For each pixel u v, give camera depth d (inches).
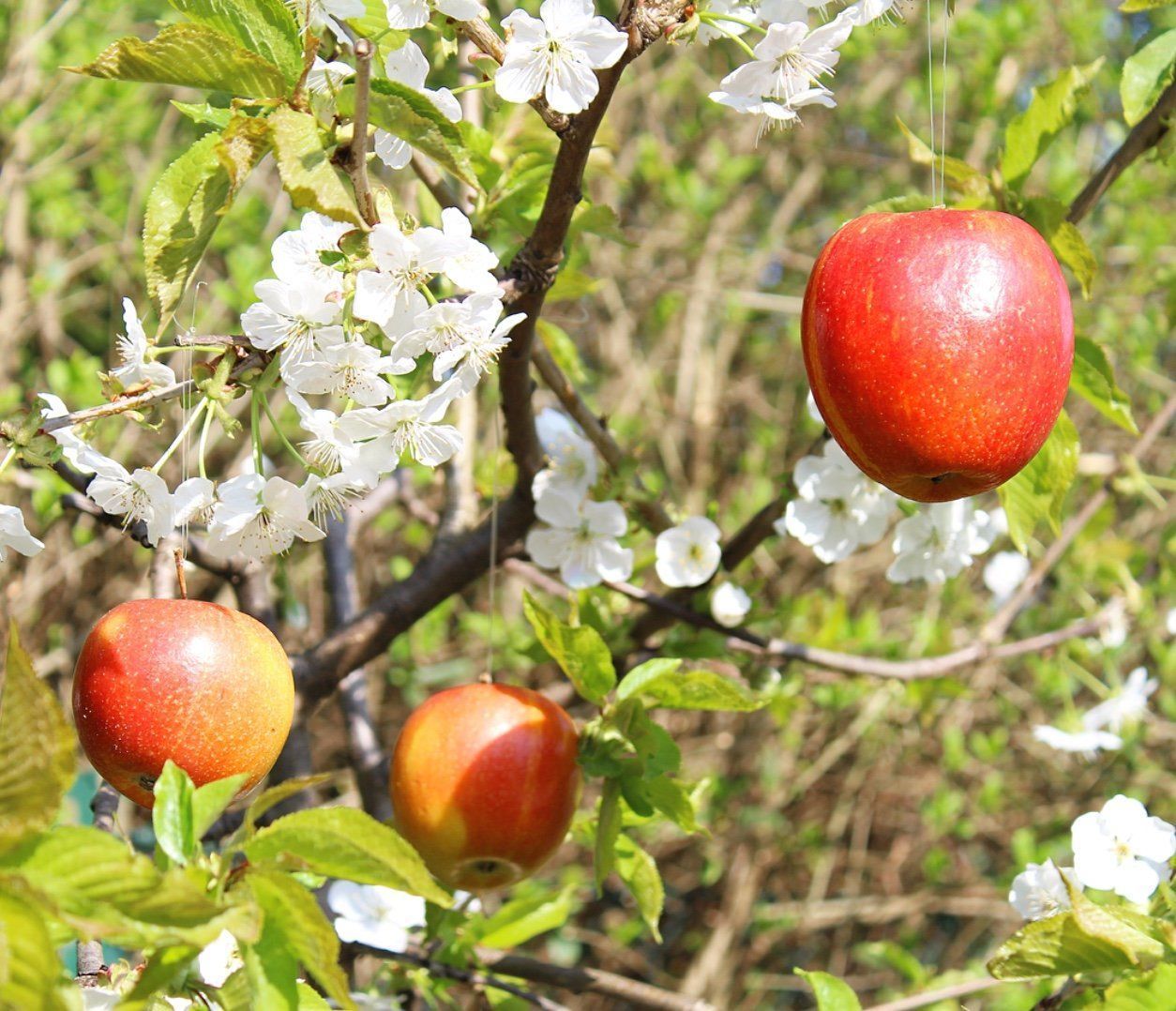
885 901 86.2
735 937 87.7
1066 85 41.3
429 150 35.4
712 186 96.1
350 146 35.0
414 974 43.5
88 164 86.2
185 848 33.1
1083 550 58.6
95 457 35.5
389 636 47.4
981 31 85.1
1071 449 42.1
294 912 32.4
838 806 86.7
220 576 47.3
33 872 31.3
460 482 48.8
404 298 35.5
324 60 35.6
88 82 78.1
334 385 35.4
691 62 93.4
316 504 36.4
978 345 35.1
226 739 35.4
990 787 78.1
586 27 36.1
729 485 95.9
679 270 98.6
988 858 95.0
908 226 35.8
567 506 44.4
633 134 100.9
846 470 44.8
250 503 35.7
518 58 36.2
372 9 37.1
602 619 45.6
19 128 76.9
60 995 30.6
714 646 46.5
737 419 102.1
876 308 35.4
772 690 48.1
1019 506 42.6
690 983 84.4
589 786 80.1
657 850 91.4
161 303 36.0
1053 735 56.4
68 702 70.4
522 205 41.6
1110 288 79.9
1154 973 34.8
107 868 31.3
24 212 78.6
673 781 38.9
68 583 72.8
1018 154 41.8
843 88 98.1
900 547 45.1
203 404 35.6
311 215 35.9
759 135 38.1
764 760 87.5
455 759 38.1
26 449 35.1
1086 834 39.3
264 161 80.2
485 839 38.1
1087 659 73.0
